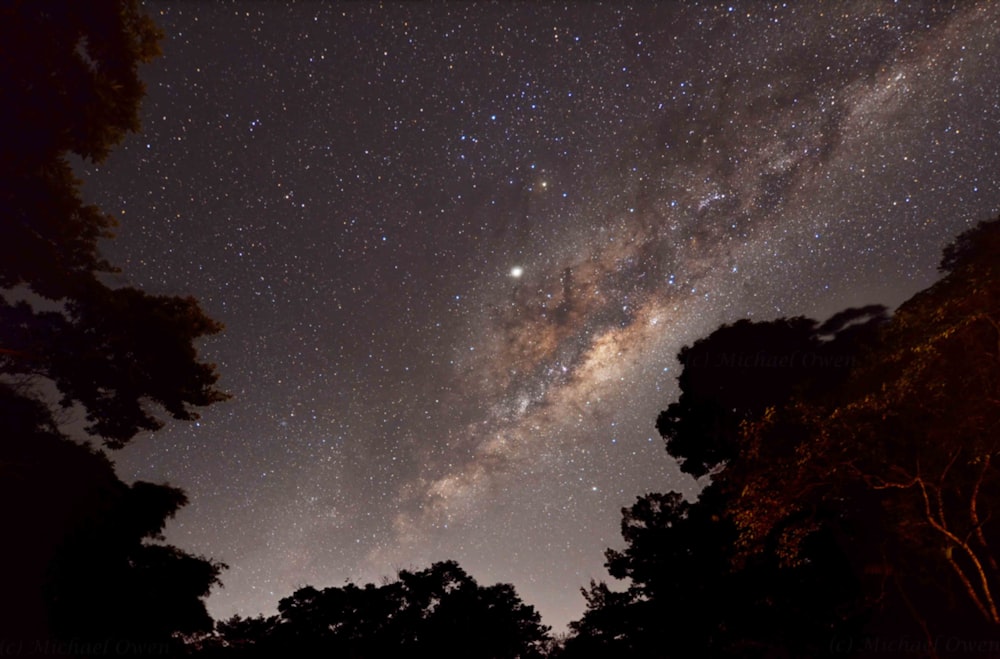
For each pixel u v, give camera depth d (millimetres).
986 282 13922
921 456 16156
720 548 19734
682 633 19891
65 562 15703
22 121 12961
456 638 23672
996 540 18500
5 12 11938
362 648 23188
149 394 17391
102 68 13867
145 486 17750
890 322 16156
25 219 15047
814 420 15891
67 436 17156
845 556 19469
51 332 16469
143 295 17406
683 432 23766
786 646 19344
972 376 15094
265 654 21844
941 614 19766
